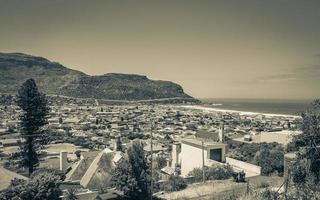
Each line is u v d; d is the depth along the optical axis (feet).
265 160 162.30
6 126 456.04
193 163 188.55
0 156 247.91
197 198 108.37
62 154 177.06
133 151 127.85
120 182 123.44
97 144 365.40
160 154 272.72
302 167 87.35
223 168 158.10
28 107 176.55
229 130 472.03
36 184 103.30
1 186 119.14
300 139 95.71
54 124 530.27
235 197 85.10
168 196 120.06
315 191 64.59
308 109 97.60
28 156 179.11
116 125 570.46
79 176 155.33
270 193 69.62
